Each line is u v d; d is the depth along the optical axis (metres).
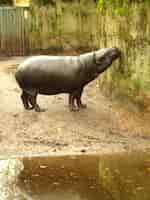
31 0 21.03
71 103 11.31
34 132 10.00
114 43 12.12
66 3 20.33
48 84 10.91
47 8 20.64
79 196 6.42
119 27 11.69
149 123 10.38
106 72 12.88
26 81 10.99
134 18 10.85
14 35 20.95
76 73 10.85
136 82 10.93
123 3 11.38
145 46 10.45
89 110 11.40
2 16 20.78
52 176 7.38
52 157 8.57
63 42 20.56
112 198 6.33
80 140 9.62
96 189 6.71
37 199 6.36
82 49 20.12
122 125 10.48
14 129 10.13
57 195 6.50
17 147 9.23
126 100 11.48
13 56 20.95
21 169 7.80
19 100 12.29
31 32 20.94
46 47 20.83
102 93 13.14
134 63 10.96
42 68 10.84
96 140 9.63
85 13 19.73
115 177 7.27
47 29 20.75
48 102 12.09
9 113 11.09
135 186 6.81
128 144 9.39
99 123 10.59
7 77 15.38
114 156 8.55
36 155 8.73
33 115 10.92
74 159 8.40
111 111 11.38
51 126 10.30
